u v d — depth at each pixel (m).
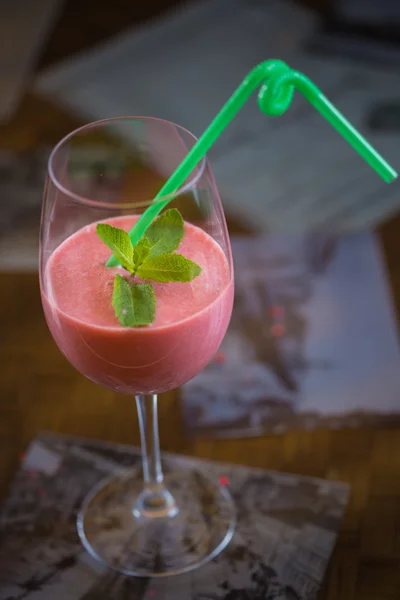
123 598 0.54
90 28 0.93
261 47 0.92
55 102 0.83
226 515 0.57
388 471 0.58
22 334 0.66
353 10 0.95
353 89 0.87
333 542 0.55
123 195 0.66
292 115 0.85
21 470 0.60
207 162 0.49
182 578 0.55
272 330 0.65
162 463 0.60
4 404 0.62
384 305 0.66
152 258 0.48
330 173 0.80
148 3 0.97
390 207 0.76
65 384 0.63
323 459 0.59
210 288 0.49
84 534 0.57
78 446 0.61
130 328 0.47
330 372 0.63
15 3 0.96
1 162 0.77
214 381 0.63
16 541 0.56
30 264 0.69
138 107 0.85
